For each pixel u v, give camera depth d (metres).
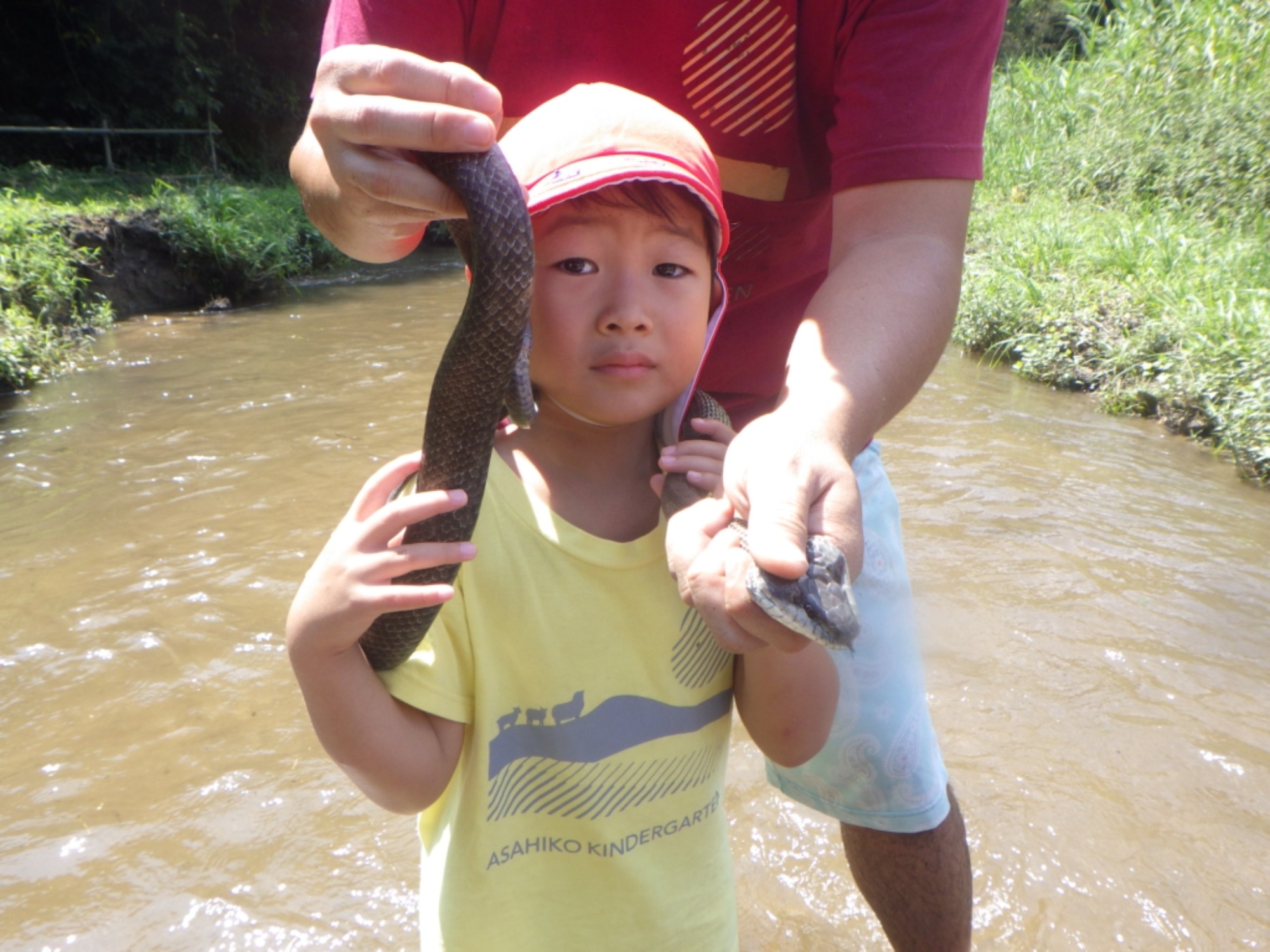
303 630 0.56
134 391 3.14
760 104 0.75
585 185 0.57
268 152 9.16
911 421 2.77
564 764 0.66
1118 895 1.06
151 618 1.63
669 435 0.67
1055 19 10.18
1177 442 2.66
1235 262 3.54
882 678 0.79
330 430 2.65
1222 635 1.59
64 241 4.43
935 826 0.82
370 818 1.19
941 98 0.66
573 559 0.65
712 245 0.67
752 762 1.30
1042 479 2.31
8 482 2.28
